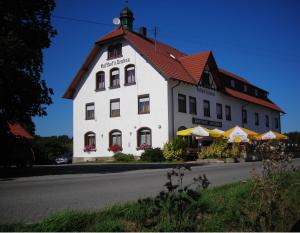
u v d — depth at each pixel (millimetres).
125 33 33438
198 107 34312
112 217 5719
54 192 9820
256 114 47156
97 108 35375
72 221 5285
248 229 5320
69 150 48188
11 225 5281
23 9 18484
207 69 36344
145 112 31656
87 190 10156
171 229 4801
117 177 14555
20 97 18234
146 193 9328
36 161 37938
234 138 29438
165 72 30438
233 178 12922
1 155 20172
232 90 41750
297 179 9234
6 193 9680
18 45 16984
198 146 32875
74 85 37281
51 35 20000
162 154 29266
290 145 8758
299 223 4824
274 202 5840
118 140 33531
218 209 6191
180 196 5000
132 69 33250
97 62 35906
